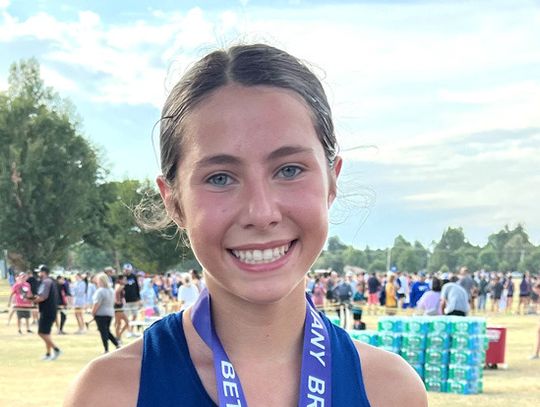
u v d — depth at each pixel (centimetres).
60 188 5234
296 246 155
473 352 1079
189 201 156
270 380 165
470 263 7531
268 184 152
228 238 153
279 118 154
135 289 1822
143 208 204
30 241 5203
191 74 161
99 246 5931
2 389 1086
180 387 160
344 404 166
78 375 170
